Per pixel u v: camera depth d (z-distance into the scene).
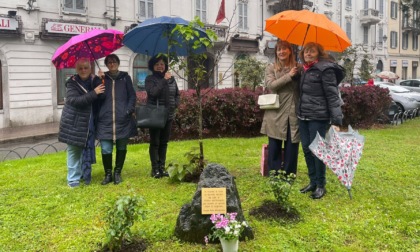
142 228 3.80
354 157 4.52
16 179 5.86
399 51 39.50
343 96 11.46
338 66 4.55
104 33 5.21
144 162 6.90
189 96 10.13
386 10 37.12
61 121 5.25
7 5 14.92
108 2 18.20
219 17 7.75
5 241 3.65
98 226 3.95
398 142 8.87
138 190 5.08
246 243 3.50
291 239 3.58
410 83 24.25
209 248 3.40
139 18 19.45
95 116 5.47
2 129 14.48
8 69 15.12
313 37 5.09
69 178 5.41
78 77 5.33
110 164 5.52
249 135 10.57
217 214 3.34
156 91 5.38
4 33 14.73
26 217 4.25
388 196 4.82
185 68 5.35
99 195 4.93
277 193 4.11
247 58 17.95
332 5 31.42
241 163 6.70
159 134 5.70
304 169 6.12
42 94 16.22
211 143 8.92
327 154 4.44
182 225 3.57
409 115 15.01
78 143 5.19
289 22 5.07
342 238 3.65
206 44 4.86
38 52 15.98
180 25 4.75
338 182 5.34
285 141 5.24
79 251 3.44
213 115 10.20
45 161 7.30
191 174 5.47
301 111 4.75
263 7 25.50
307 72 4.67
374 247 3.50
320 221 4.00
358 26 34.22
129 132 5.50
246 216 4.08
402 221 4.03
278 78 5.11
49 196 4.93
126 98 5.52
